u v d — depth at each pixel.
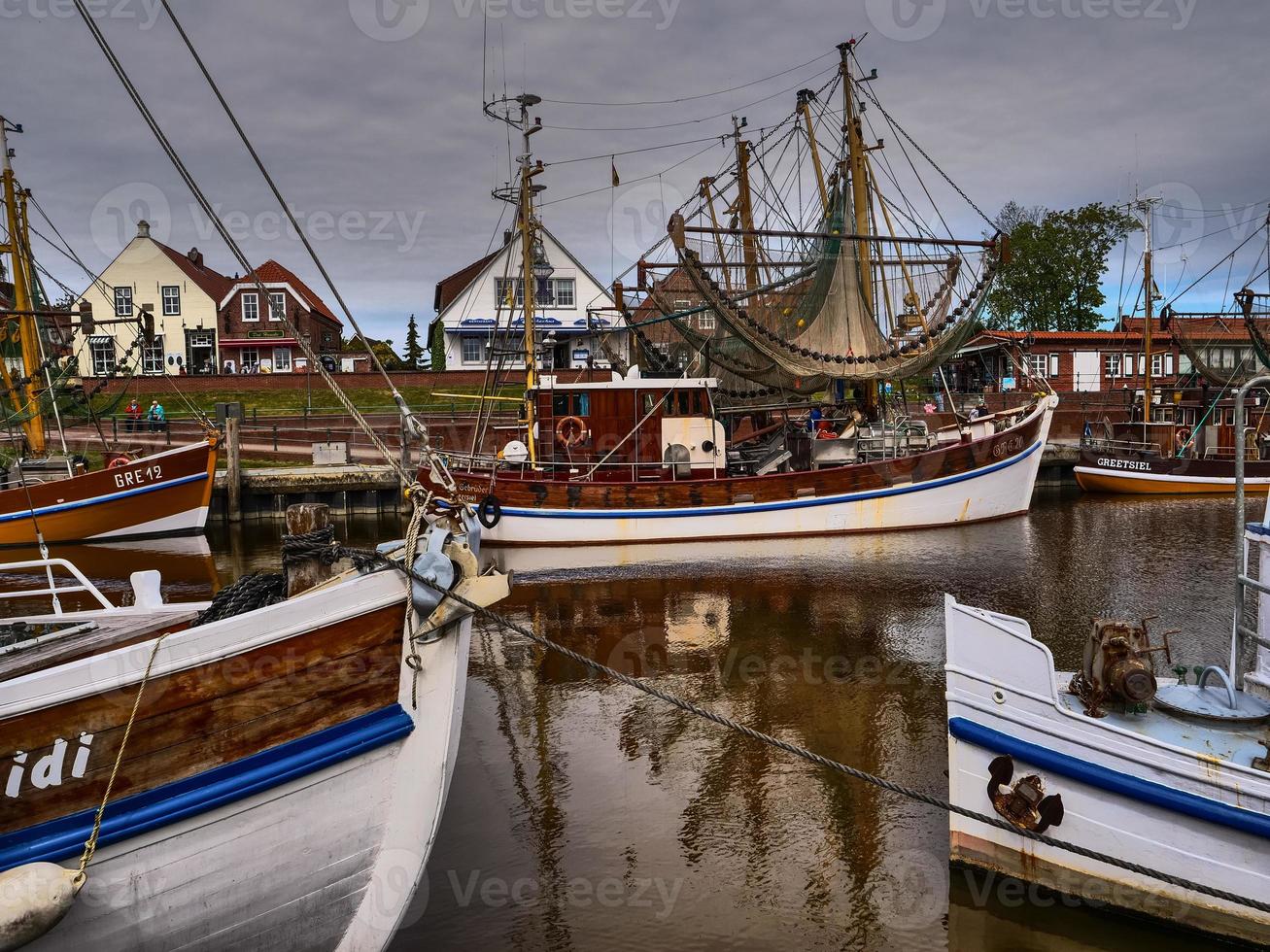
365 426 5.18
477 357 43.94
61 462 22.94
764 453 20.98
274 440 30.11
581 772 7.66
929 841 6.40
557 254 42.97
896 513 20.08
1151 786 5.21
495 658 10.98
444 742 4.98
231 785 4.36
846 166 21.00
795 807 6.98
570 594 14.38
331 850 4.68
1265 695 6.05
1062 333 39.62
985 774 5.76
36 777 4.04
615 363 24.20
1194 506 24.78
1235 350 33.25
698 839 6.52
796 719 8.82
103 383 24.41
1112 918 5.41
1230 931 5.09
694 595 14.16
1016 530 20.25
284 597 5.08
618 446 19.11
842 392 23.14
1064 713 5.47
